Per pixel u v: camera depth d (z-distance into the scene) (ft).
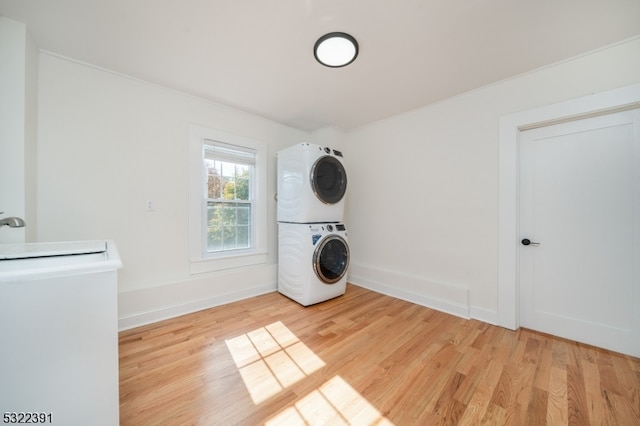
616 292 5.71
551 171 6.56
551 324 6.54
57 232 5.92
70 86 6.07
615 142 5.73
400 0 4.30
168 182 7.61
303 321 7.30
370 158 10.75
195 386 4.51
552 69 6.27
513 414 3.93
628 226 5.60
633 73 5.29
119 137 6.77
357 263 11.25
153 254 7.36
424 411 4.00
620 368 5.07
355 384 4.62
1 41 4.74
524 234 6.97
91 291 2.76
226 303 8.65
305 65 6.34
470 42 5.43
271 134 10.29
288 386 4.56
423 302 8.69
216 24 4.92
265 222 10.07
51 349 2.57
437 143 8.54
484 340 6.26
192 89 7.66
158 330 6.63
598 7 4.41
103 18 4.75
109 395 2.84
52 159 5.84
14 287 2.42
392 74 6.75
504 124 7.03
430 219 8.75
